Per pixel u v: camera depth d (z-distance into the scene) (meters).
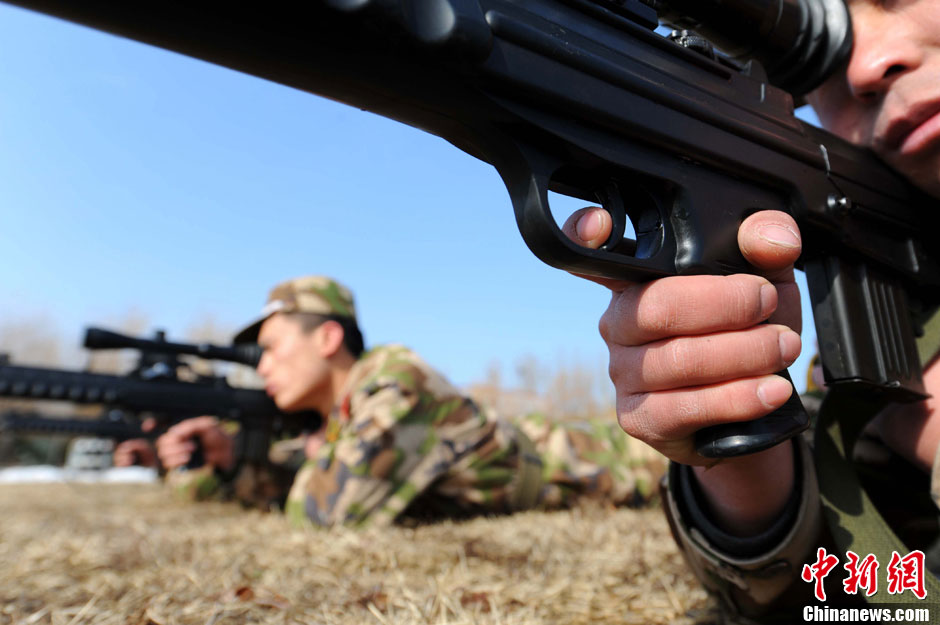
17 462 11.95
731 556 0.94
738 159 0.92
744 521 0.93
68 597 1.33
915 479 1.15
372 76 0.66
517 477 2.62
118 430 4.97
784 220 0.88
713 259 0.87
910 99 1.07
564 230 0.83
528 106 0.74
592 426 3.16
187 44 0.58
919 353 1.12
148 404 3.83
